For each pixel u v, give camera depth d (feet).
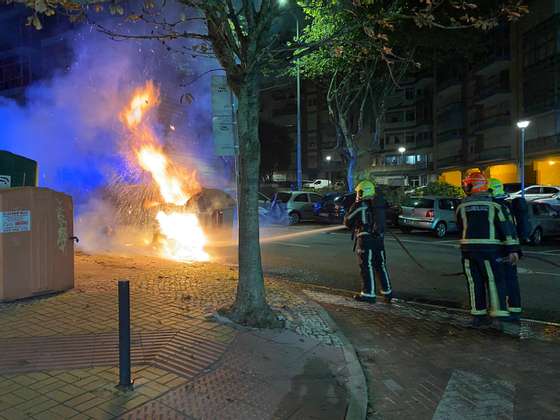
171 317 17.16
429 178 193.16
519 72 125.90
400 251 41.06
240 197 17.48
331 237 49.90
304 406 11.71
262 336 16.06
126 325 11.76
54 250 19.22
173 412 10.82
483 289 19.83
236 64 16.83
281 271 31.24
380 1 28.14
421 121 194.08
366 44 18.79
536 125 119.96
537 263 35.01
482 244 19.48
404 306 22.90
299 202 66.95
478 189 20.22
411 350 16.99
